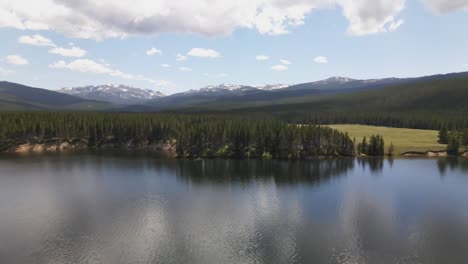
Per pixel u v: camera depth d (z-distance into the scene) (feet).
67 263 207.92
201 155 591.37
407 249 227.81
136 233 252.42
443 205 319.68
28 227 262.47
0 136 631.97
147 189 375.86
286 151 586.45
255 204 323.57
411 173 462.60
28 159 556.51
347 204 323.37
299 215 292.61
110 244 233.76
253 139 599.16
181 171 473.67
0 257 214.69
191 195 353.51
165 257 216.13
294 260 213.05
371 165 521.65
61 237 244.22
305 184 401.70
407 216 289.74
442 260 213.05
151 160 560.61
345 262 210.79
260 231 257.55
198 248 228.84
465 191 368.89
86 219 280.10
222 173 461.78
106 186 387.75
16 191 361.30
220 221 277.64
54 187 380.58
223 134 602.03
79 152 641.40
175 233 252.83
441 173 462.19
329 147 599.57
